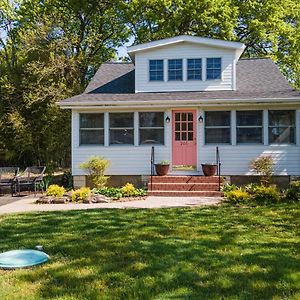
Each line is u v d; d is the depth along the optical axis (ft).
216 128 51.72
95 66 88.74
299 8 88.74
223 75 54.60
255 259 19.70
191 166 52.49
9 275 17.76
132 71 63.57
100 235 25.64
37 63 71.56
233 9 80.12
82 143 53.16
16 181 52.26
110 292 15.57
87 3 85.40
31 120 75.51
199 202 41.11
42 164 78.89
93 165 49.24
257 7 84.48
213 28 82.43
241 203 38.73
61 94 70.54
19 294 15.49
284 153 50.34
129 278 17.12
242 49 54.54
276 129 50.80
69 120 72.28
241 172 50.90
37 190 56.70
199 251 21.25
